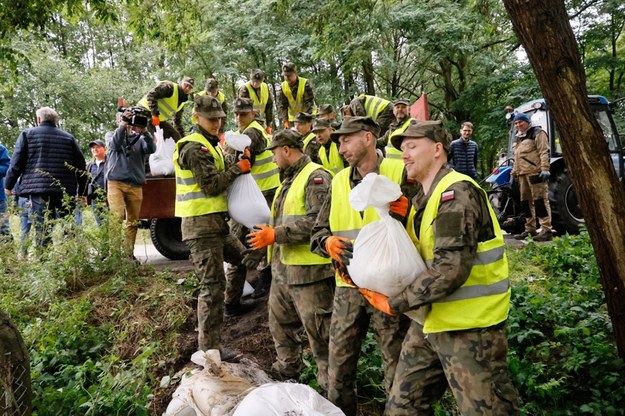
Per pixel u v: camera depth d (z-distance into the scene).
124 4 6.43
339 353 2.88
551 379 3.55
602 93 16.53
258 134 5.18
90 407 3.17
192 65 14.55
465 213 2.07
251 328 4.70
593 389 3.55
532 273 5.93
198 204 3.90
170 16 6.66
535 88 14.68
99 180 7.11
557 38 3.12
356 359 2.93
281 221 3.50
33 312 4.98
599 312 4.67
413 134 2.29
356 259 2.29
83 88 19.94
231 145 4.00
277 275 3.59
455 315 2.14
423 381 2.38
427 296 2.05
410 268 2.17
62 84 19.33
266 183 5.31
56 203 6.43
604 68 16.06
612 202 3.36
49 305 5.02
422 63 16.14
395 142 2.45
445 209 2.11
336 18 6.44
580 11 14.72
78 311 4.75
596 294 5.06
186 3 6.64
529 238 6.90
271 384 2.57
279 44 13.76
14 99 18.92
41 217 5.91
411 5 13.31
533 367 3.83
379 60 14.84
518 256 6.48
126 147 5.86
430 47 13.88
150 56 20.81
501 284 2.18
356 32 6.76
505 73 16.22
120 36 24.48
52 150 6.31
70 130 20.11
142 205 6.36
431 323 2.20
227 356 3.82
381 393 3.64
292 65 6.96
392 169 2.89
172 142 6.62
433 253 2.14
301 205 3.36
